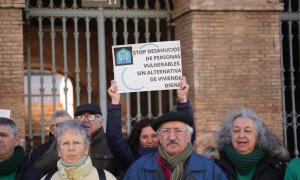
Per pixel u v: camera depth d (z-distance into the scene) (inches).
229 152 178.9
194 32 365.4
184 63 383.2
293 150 438.0
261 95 374.9
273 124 376.5
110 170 208.5
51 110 932.0
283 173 177.6
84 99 738.8
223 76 369.1
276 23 379.2
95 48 660.1
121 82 210.4
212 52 367.9
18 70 341.7
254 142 176.6
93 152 209.8
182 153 160.9
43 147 230.2
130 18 401.4
